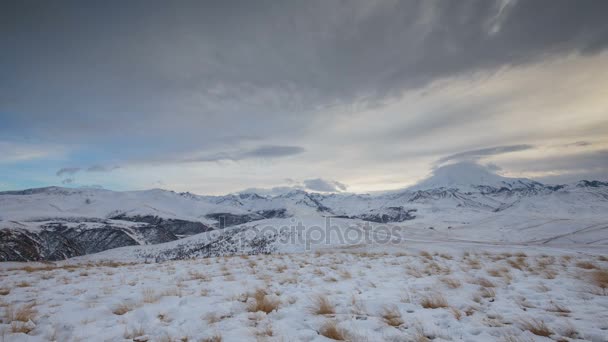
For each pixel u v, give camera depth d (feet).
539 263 38.06
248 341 14.23
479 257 47.98
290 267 40.06
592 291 21.99
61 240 456.45
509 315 17.02
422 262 41.22
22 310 18.67
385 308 18.75
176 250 339.57
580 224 447.01
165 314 18.70
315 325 16.17
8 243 370.32
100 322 17.48
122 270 39.88
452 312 17.80
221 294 23.89
